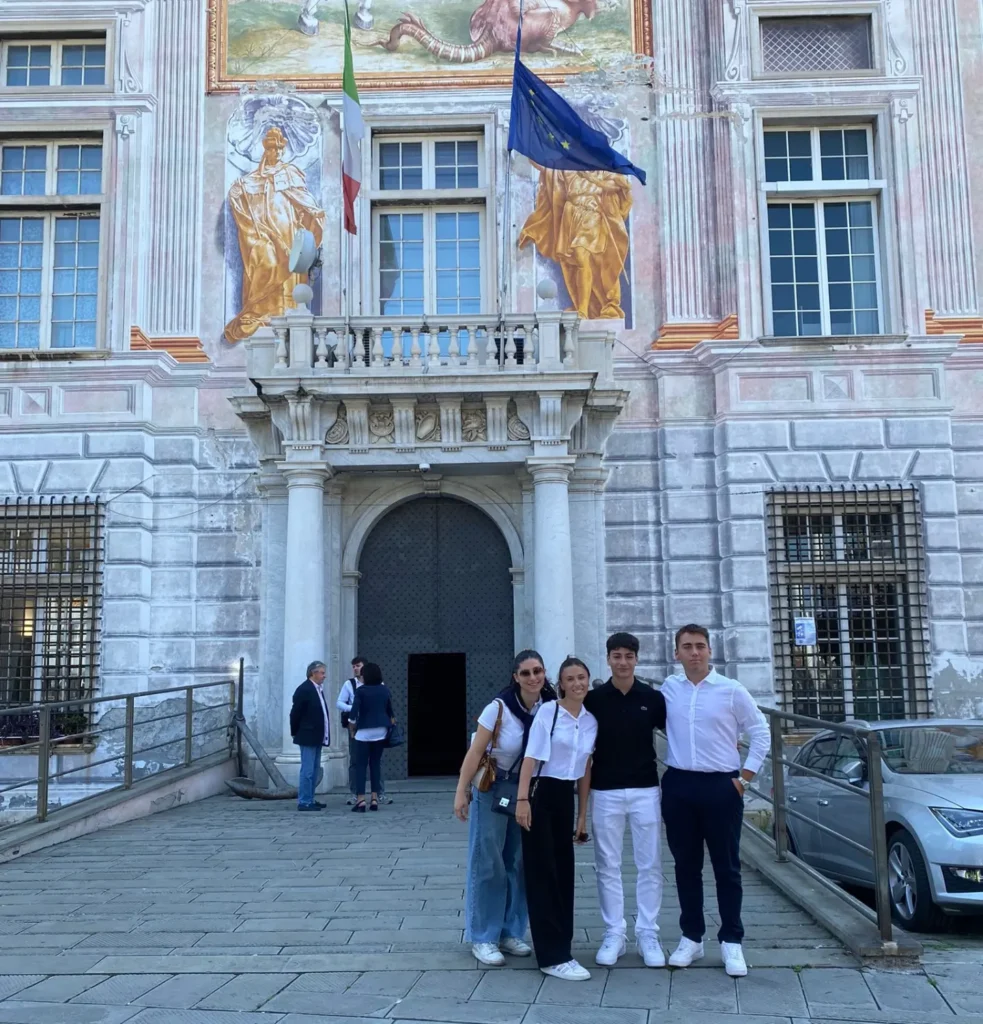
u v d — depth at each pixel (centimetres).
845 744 978
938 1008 576
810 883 816
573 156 1509
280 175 1666
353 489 1620
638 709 664
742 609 1539
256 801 1389
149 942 711
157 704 1549
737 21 1670
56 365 1590
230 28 1706
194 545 1595
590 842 1065
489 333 1503
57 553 1572
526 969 643
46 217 1670
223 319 1642
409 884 875
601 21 1703
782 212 1667
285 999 591
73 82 1702
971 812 795
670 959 647
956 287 1625
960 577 1545
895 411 1573
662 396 1614
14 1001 591
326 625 1568
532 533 1577
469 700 1625
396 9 1705
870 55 1688
